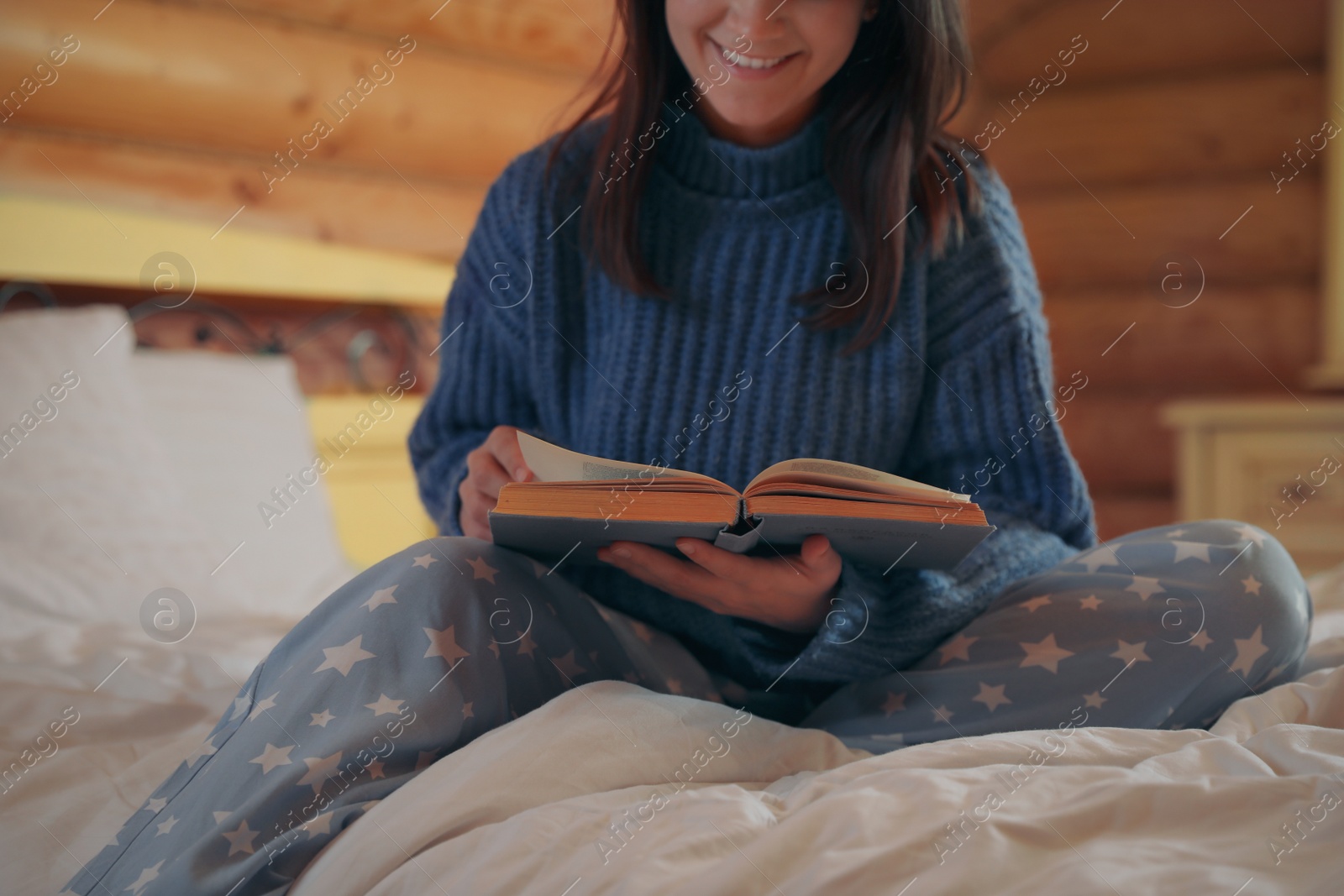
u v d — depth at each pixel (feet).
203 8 6.13
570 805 1.99
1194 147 8.73
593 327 3.45
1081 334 9.05
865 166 3.23
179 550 4.82
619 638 2.92
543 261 3.43
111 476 4.82
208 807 2.15
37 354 4.91
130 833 2.19
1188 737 2.31
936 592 2.90
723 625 3.06
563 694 2.40
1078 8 8.91
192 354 5.98
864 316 3.22
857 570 2.91
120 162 5.87
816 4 2.97
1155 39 8.75
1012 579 3.06
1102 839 1.81
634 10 3.25
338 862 1.94
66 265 5.62
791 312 3.27
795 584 2.62
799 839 1.79
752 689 3.17
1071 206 9.05
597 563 3.18
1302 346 8.52
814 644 2.79
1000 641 2.82
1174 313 8.80
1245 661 2.66
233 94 6.23
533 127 7.56
